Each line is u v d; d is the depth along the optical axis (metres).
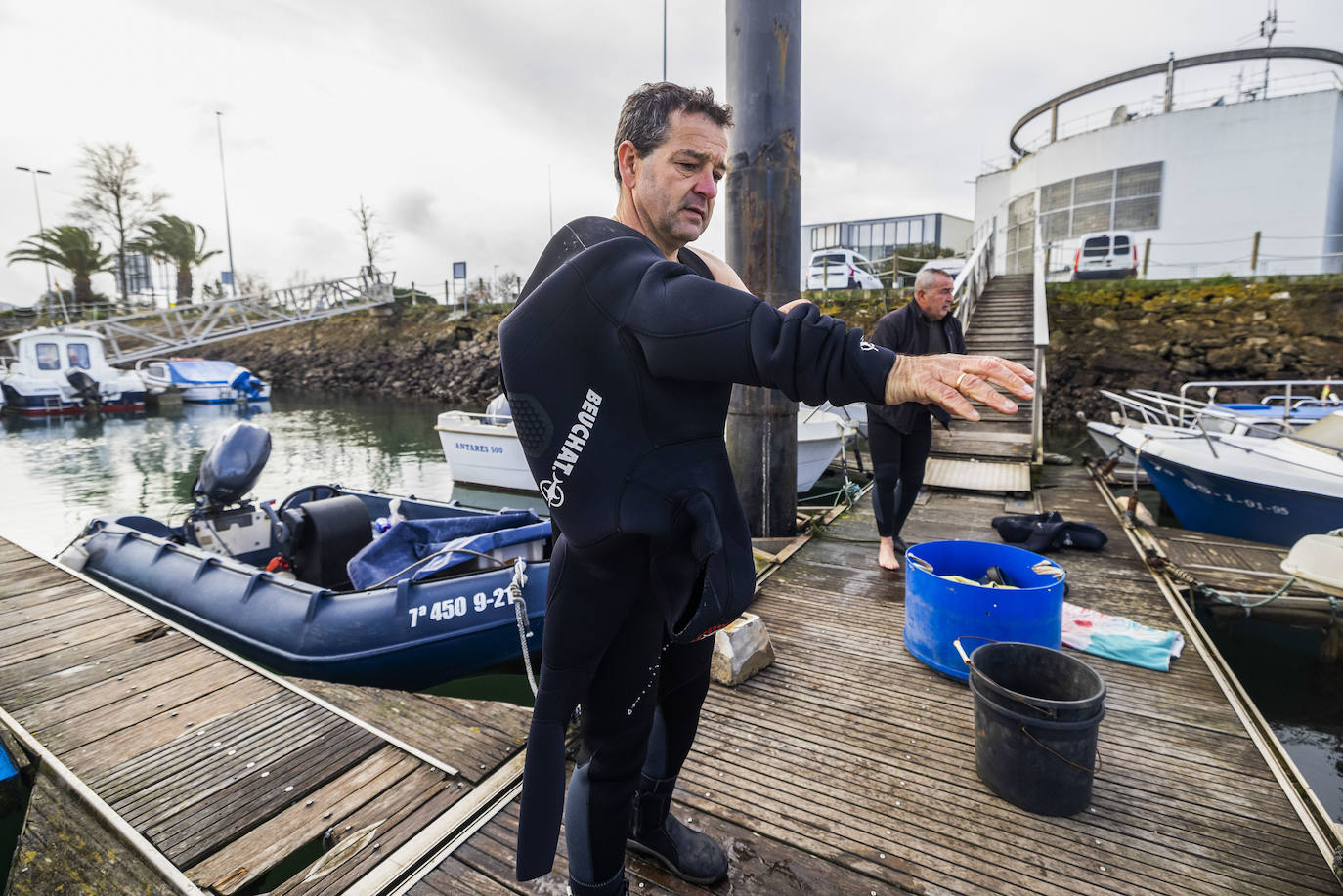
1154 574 4.51
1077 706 2.09
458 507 5.85
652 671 1.30
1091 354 15.63
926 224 30.12
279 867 2.13
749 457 5.24
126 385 22.81
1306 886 1.87
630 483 1.01
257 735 2.76
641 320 0.94
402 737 2.70
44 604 4.38
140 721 2.90
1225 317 14.57
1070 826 2.12
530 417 1.06
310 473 12.88
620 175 1.19
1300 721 3.72
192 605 4.50
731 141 4.72
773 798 2.26
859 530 5.70
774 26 4.48
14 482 12.35
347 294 32.69
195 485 5.83
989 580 3.23
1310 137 18.19
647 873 1.91
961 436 8.66
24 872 2.10
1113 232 19.61
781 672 3.18
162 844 2.14
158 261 39.75
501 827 2.14
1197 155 19.42
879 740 2.61
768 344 0.82
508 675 4.48
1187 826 2.12
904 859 1.98
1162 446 6.62
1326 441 5.96
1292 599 4.29
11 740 2.83
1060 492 7.18
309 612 3.97
